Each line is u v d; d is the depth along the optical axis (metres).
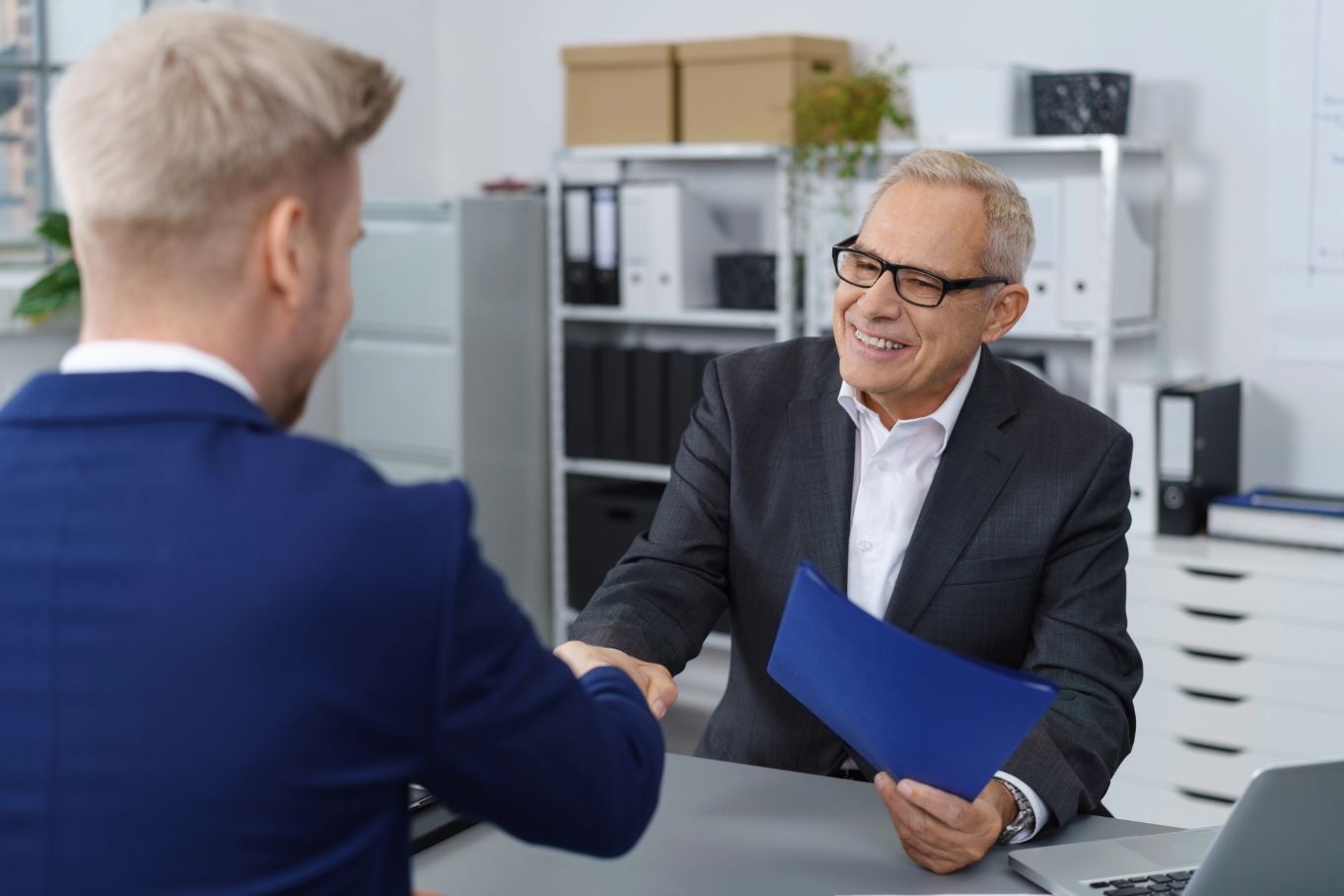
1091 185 3.08
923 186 1.49
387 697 0.69
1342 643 2.71
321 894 0.68
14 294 3.70
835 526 1.60
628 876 1.19
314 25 4.11
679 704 3.88
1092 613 1.50
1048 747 1.33
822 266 3.50
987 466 1.56
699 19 3.97
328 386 4.33
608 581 1.62
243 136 0.70
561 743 0.75
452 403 3.91
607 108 3.75
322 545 0.67
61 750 0.66
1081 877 1.16
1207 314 3.29
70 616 0.67
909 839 1.20
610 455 3.87
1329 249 3.11
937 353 1.49
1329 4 3.04
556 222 3.88
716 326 4.01
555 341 3.92
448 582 0.70
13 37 3.91
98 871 0.65
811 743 1.60
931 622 1.54
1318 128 3.09
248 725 0.65
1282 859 1.00
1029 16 3.44
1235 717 2.84
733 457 1.67
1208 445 3.06
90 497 0.69
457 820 1.29
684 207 3.70
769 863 1.22
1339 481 3.16
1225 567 2.82
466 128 4.48
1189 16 3.23
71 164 0.71
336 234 0.76
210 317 0.72
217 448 0.70
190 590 0.66
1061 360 3.48
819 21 3.76
